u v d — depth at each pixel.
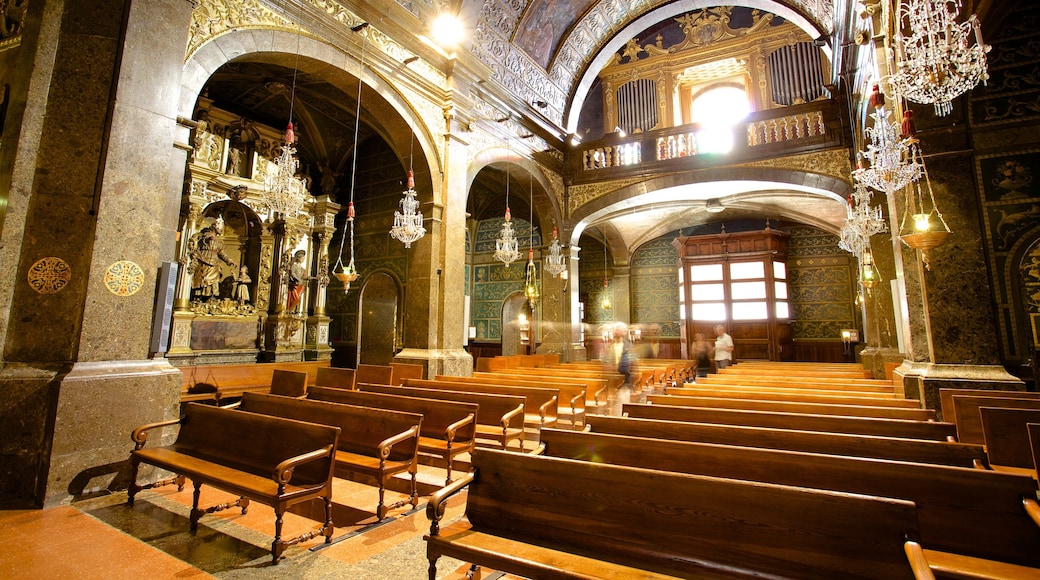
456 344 8.61
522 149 10.88
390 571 2.77
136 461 3.71
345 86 7.40
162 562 2.79
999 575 1.95
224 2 5.62
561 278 12.15
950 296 4.99
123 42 4.21
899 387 5.50
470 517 2.57
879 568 1.78
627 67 15.88
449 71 8.73
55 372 3.75
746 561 1.98
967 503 2.20
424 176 8.40
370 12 7.29
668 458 2.88
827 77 13.38
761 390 5.82
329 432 3.20
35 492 3.53
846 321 14.38
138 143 4.25
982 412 3.41
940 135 5.23
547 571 2.02
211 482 3.18
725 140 10.93
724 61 14.70
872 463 2.43
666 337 16.39
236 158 10.74
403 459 3.80
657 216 14.87
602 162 12.30
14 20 4.79
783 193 11.62
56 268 3.86
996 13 5.55
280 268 11.20
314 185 12.71
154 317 4.41
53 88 4.02
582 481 2.37
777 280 14.90
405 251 12.19
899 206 5.50
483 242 15.55
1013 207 5.33
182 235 9.51
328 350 11.94
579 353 12.59
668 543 2.12
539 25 10.80
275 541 2.84
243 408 4.81
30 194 3.89
